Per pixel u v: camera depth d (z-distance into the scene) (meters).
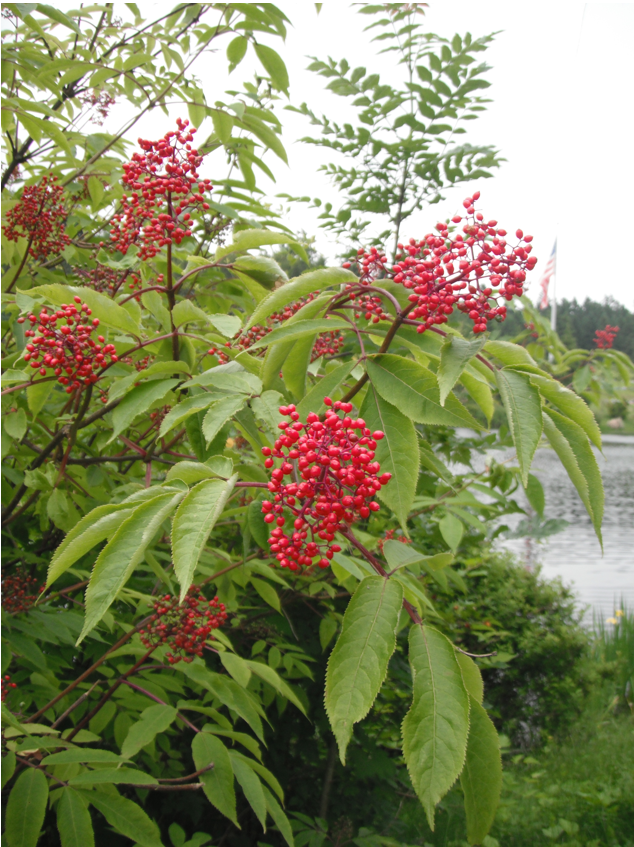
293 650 3.48
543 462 19.62
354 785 4.26
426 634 1.12
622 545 12.90
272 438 1.69
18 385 2.02
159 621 2.38
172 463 2.44
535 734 6.86
